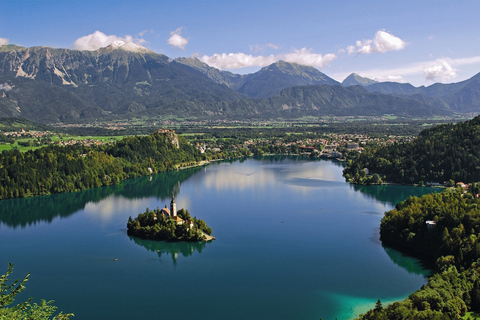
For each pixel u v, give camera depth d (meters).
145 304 162.88
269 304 160.75
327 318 149.88
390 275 183.38
